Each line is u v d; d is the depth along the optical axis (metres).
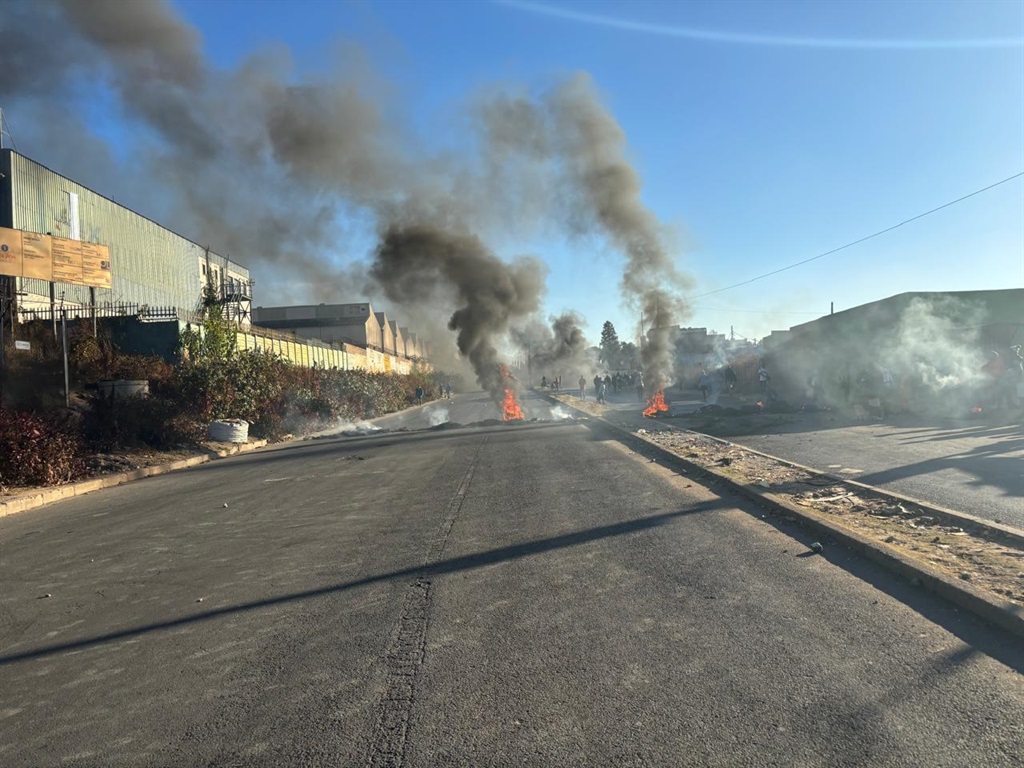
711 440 16.86
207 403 23.55
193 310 46.19
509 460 15.21
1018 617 4.52
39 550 8.67
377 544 7.84
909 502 8.24
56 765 3.43
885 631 4.68
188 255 45.97
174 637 5.19
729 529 7.78
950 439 15.04
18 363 22.59
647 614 5.18
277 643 4.95
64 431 15.65
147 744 3.59
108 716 3.94
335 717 3.79
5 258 24.75
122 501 12.65
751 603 5.32
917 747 3.26
